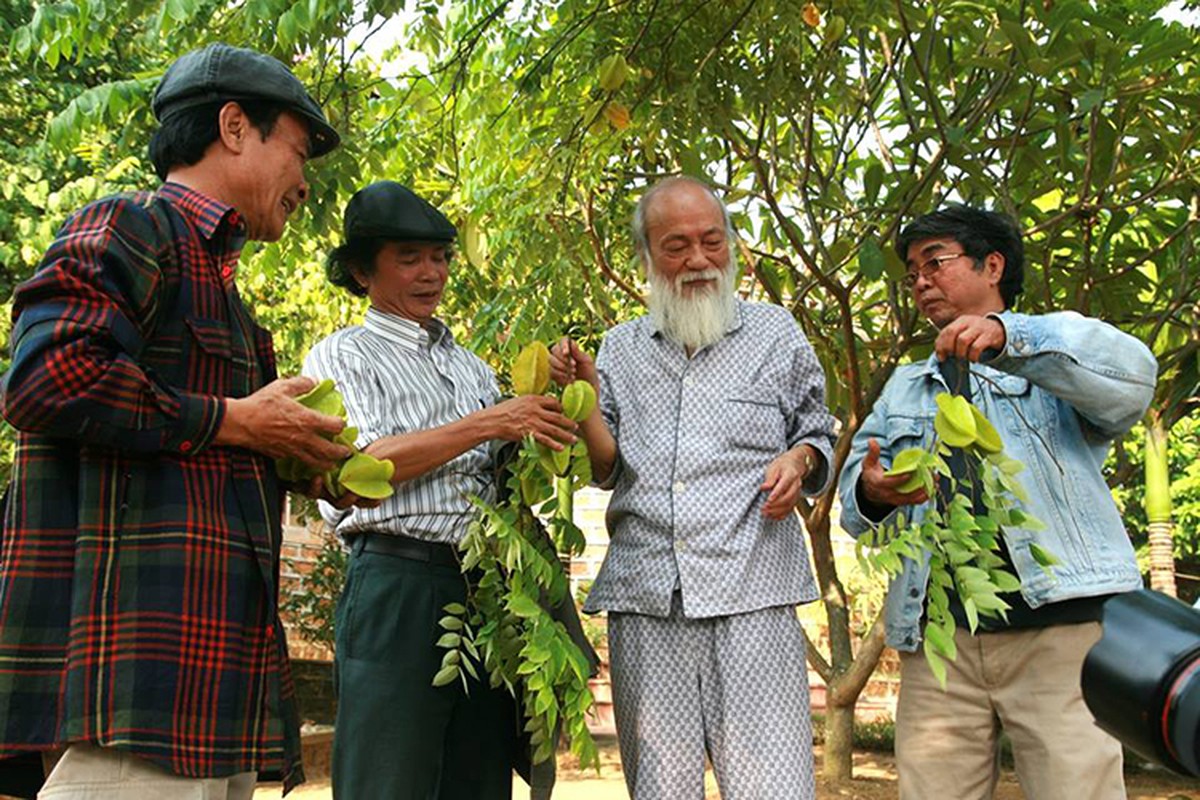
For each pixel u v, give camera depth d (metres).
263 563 2.23
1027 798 3.04
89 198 7.92
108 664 2.02
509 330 5.75
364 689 2.88
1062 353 2.83
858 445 3.40
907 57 5.66
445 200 6.87
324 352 3.12
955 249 3.26
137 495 2.11
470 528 2.89
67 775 2.01
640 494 3.21
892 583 3.21
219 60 2.36
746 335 3.34
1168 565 8.09
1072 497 3.04
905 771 3.17
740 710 3.06
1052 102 5.41
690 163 5.54
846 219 6.52
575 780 7.79
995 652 3.05
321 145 2.56
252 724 2.16
